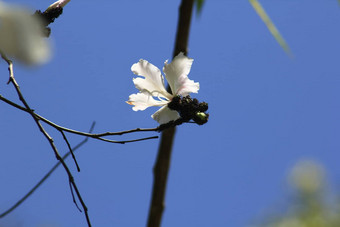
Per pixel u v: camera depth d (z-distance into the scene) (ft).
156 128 4.64
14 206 4.65
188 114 4.65
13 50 1.80
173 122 4.64
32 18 1.89
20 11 1.81
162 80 4.69
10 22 1.79
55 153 4.52
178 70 4.68
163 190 5.14
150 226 5.11
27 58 1.82
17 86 4.50
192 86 4.68
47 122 4.57
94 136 4.60
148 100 4.72
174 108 4.67
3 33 1.78
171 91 4.72
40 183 4.69
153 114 4.72
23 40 1.81
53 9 4.54
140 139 4.62
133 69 4.69
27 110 4.53
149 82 4.70
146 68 4.69
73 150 4.74
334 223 5.12
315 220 5.14
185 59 4.68
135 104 4.73
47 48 1.87
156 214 5.12
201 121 4.65
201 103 4.67
